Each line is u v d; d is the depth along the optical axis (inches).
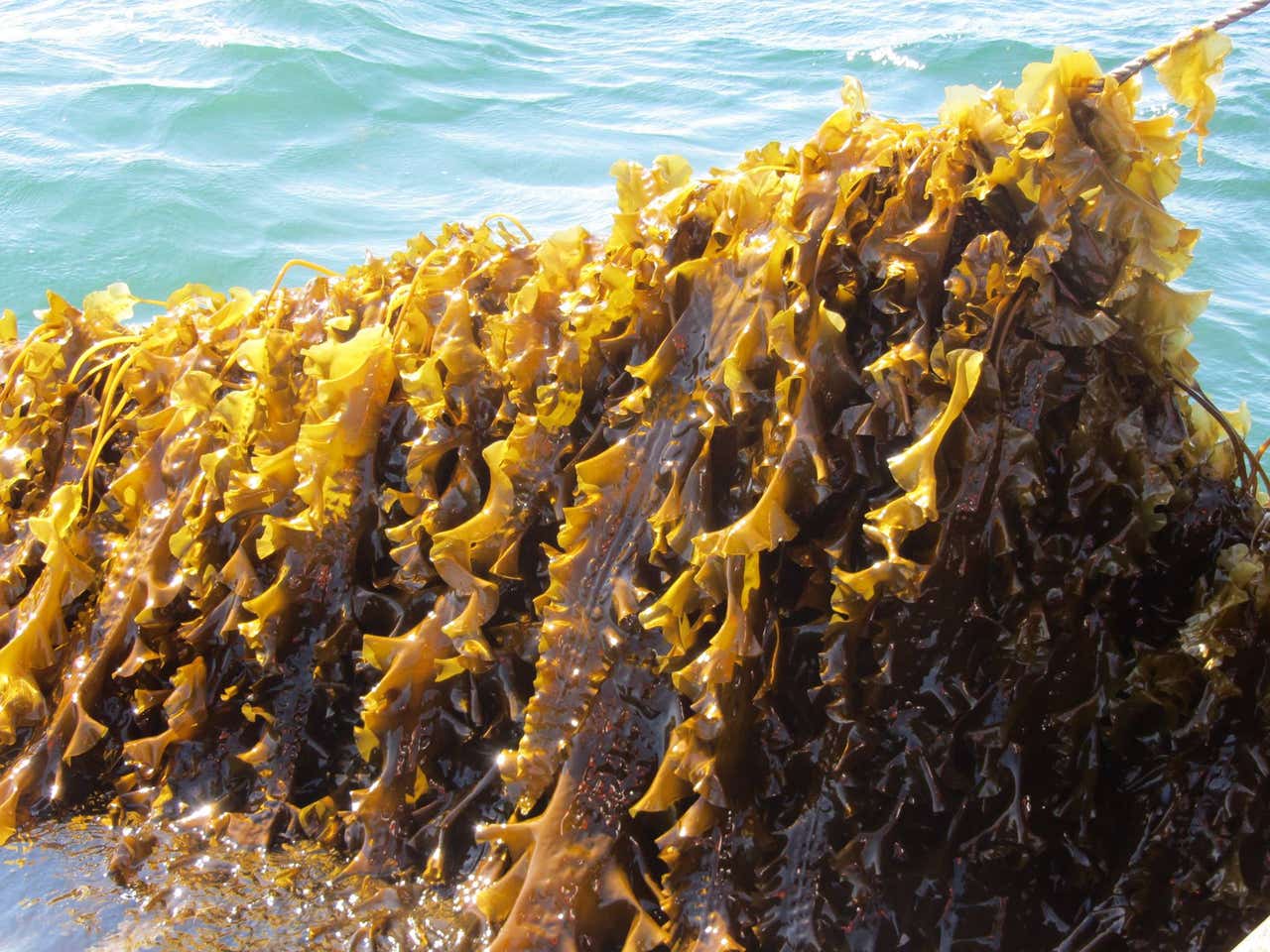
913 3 332.2
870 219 90.3
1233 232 196.2
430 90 288.7
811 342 87.3
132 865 99.8
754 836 87.4
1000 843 87.4
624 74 296.8
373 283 110.1
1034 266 86.4
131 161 249.4
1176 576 93.0
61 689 108.0
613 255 95.5
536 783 89.4
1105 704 89.4
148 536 108.6
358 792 95.7
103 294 124.3
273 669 101.3
